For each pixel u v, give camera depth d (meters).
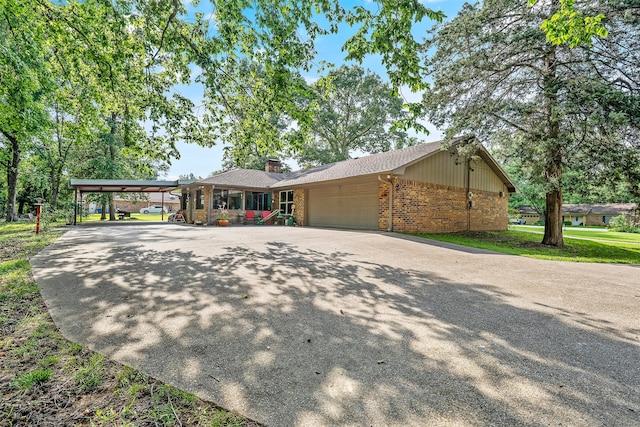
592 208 42.72
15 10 6.52
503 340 2.81
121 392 1.97
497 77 10.89
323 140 31.98
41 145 19.92
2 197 23.86
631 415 1.79
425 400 1.92
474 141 11.76
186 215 20.95
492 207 16.52
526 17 9.61
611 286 4.80
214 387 2.02
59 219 19.81
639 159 8.70
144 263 5.82
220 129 9.52
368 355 2.48
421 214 12.95
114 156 23.36
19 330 2.85
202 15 7.16
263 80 8.02
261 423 1.71
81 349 2.50
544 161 9.76
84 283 4.43
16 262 5.66
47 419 1.72
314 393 1.98
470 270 5.79
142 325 3.00
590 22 5.13
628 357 2.51
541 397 1.96
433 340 2.78
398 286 4.58
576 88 8.52
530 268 6.11
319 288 4.39
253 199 19.45
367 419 1.74
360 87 28.78
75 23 7.08
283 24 6.28
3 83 7.60
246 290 4.22
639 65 8.54
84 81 8.81
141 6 6.65
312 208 16.89
